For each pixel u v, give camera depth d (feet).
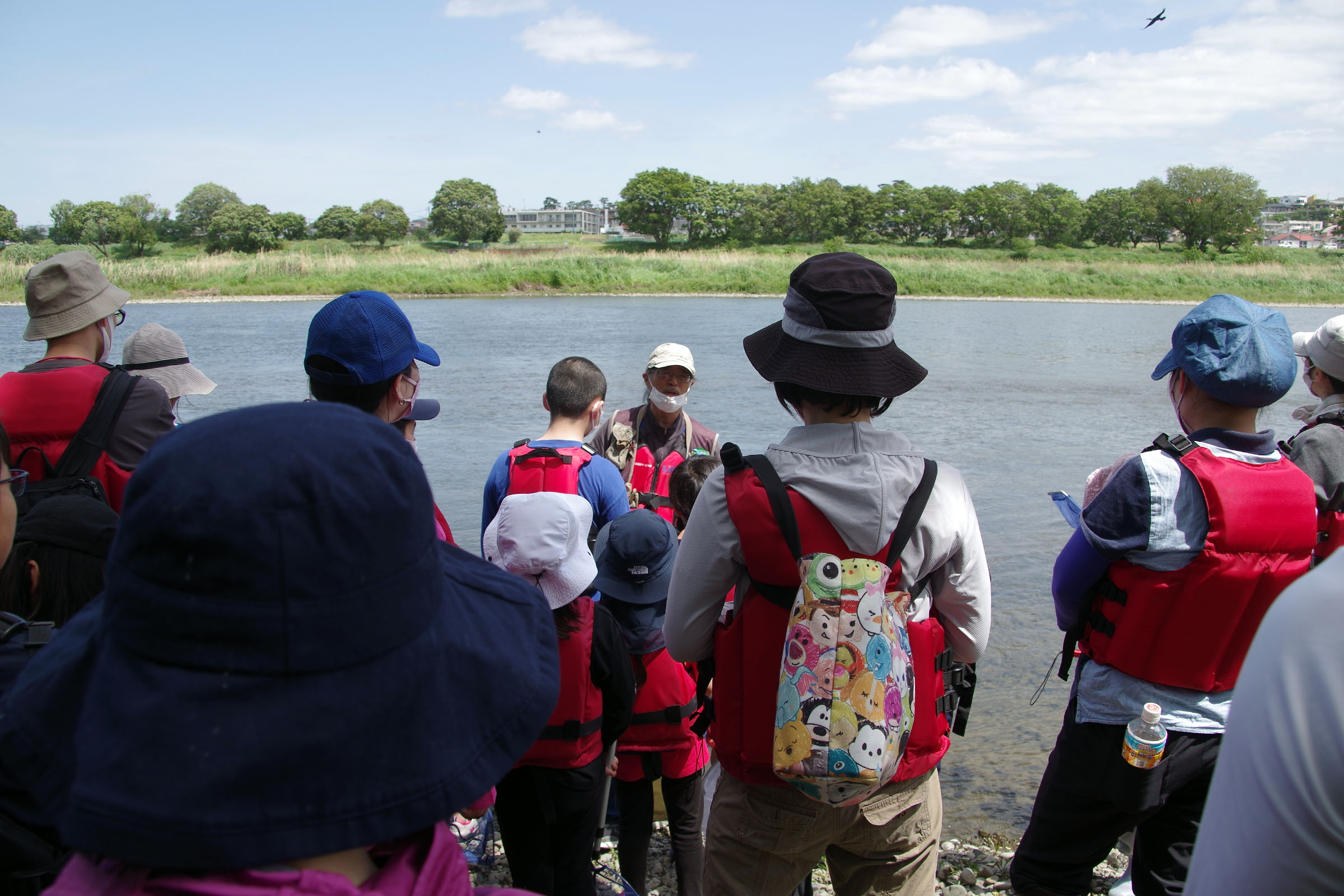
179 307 140.36
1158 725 7.67
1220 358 7.88
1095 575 8.05
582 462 12.15
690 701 10.19
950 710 7.42
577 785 8.87
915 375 6.86
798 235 389.39
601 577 10.14
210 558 2.85
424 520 3.34
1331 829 3.16
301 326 100.01
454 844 3.57
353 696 3.04
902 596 6.45
